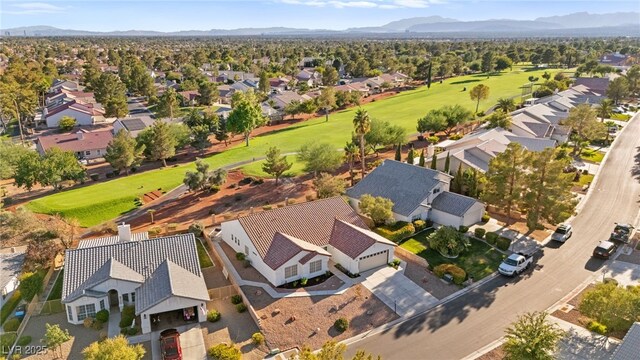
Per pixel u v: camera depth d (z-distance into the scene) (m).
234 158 92.88
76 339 36.56
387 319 38.56
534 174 51.06
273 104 147.38
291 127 125.38
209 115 115.56
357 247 45.97
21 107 125.94
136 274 40.97
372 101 158.62
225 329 37.47
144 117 127.81
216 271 47.31
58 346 35.22
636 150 86.44
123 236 48.91
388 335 36.50
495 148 75.56
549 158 50.34
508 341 31.25
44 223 57.38
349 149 74.25
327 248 49.12
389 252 47.41
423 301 41.03
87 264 41.16
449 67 193.75
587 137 89.12
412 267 47.00
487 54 198.38
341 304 40.56
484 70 199.62
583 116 87.25
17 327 37.75
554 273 45.28
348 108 149.25
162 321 38.56
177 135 99.88
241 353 34.56
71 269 40.56
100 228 59.12
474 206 56.12
